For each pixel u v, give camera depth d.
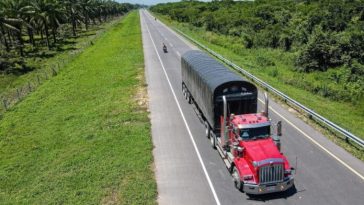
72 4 89.06
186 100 26.34
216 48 51.41
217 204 13.38
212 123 17.14
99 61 45.53
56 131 22.09
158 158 17.27
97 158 17.59
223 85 16.36
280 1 95.12
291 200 13.48
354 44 41.03
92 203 13.76
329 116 22.81
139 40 63.50
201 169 16.02
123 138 19.77
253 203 13.38
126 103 26.36
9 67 48.41
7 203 14.28
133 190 14.45
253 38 59.44
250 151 13.70
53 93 31.69
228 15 82.31
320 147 17.67
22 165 17.69
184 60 26.06
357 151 17.17
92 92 30.91
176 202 13.61
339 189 14.02
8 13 56.28
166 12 163.00
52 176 16.20
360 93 30.61
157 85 30.98
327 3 72.19
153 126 21.44
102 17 152.88
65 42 74.56
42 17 62.97
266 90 28.42
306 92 30.66
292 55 47.16
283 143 18.23
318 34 43.25
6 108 28.08
